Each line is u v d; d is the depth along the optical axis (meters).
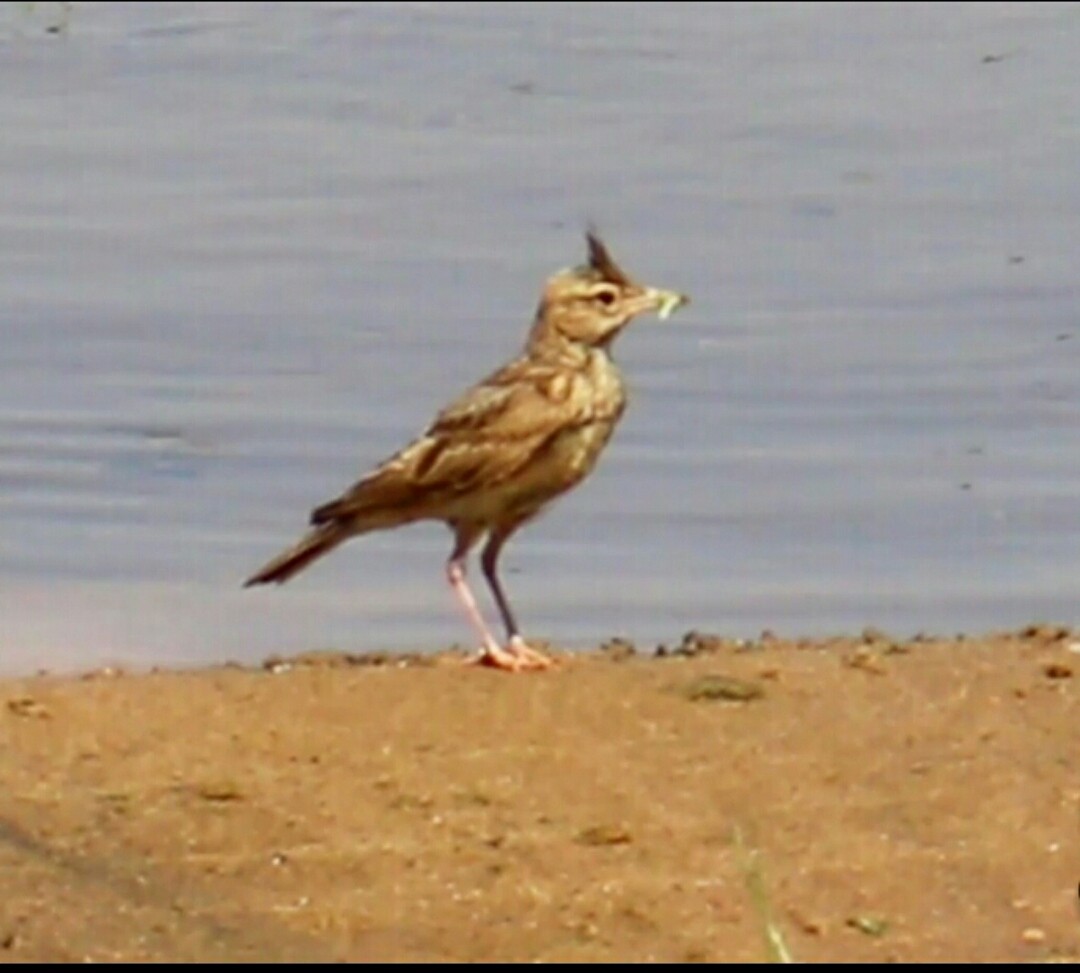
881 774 12.53
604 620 15.34
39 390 18.94
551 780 12.50
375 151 24.78
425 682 13.58
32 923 11.37
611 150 24.66
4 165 24.45
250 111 26.17
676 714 13.17
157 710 13.28
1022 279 20.98
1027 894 11.54
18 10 29.94
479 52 28.16
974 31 28.58
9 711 13.26
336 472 17.50
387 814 12.22
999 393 18.81
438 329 20.05
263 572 14.26
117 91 26.84
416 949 11.16
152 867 11.82
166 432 18.20
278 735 12.98
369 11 29.92
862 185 23.48
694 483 17.41
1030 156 24.16
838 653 14.04
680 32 28.98
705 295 20.86
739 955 11.07
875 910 11.41
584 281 14.07
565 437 13.98
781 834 11.99
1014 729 12.98
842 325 20.12
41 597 15.61
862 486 17.30
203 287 21.11
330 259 21.70
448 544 16.52
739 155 24.44
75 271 21.50
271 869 11.79
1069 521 16.70
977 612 15.37
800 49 28.06
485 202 23.19
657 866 11.74
